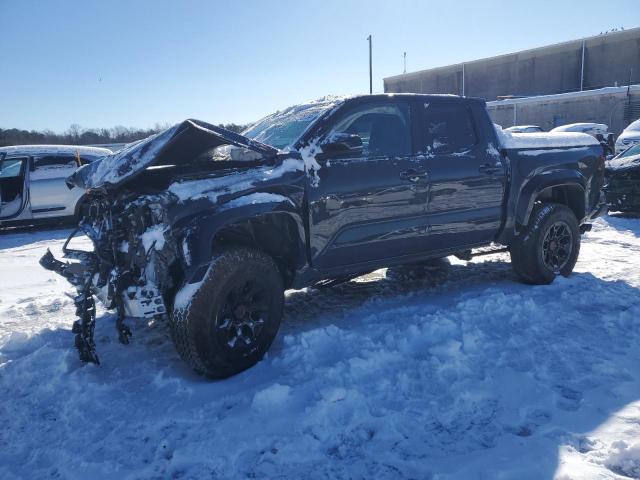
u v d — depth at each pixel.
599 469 2.28
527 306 4.19
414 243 4.36
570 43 40.09
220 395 3.09
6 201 10.07
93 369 3.53
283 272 3.89
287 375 3.26
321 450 2.52
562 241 5.23
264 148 3.56
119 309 3.29
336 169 3.85
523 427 2.65
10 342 3.95
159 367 3.55
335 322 4.24
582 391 2.98
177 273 3.36
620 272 5.51
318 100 4.41
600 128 22.88
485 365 3.30
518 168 4.89
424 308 4.43
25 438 2.77
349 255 4.02
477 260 6.36
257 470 2.40
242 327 3.44
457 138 4.63
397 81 52.56
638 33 36.94
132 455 2.56
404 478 2.30
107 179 3.31
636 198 9.11
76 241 9.33
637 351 3.49
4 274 6.83
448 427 2.67
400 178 4.14
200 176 3.38
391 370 3.25
